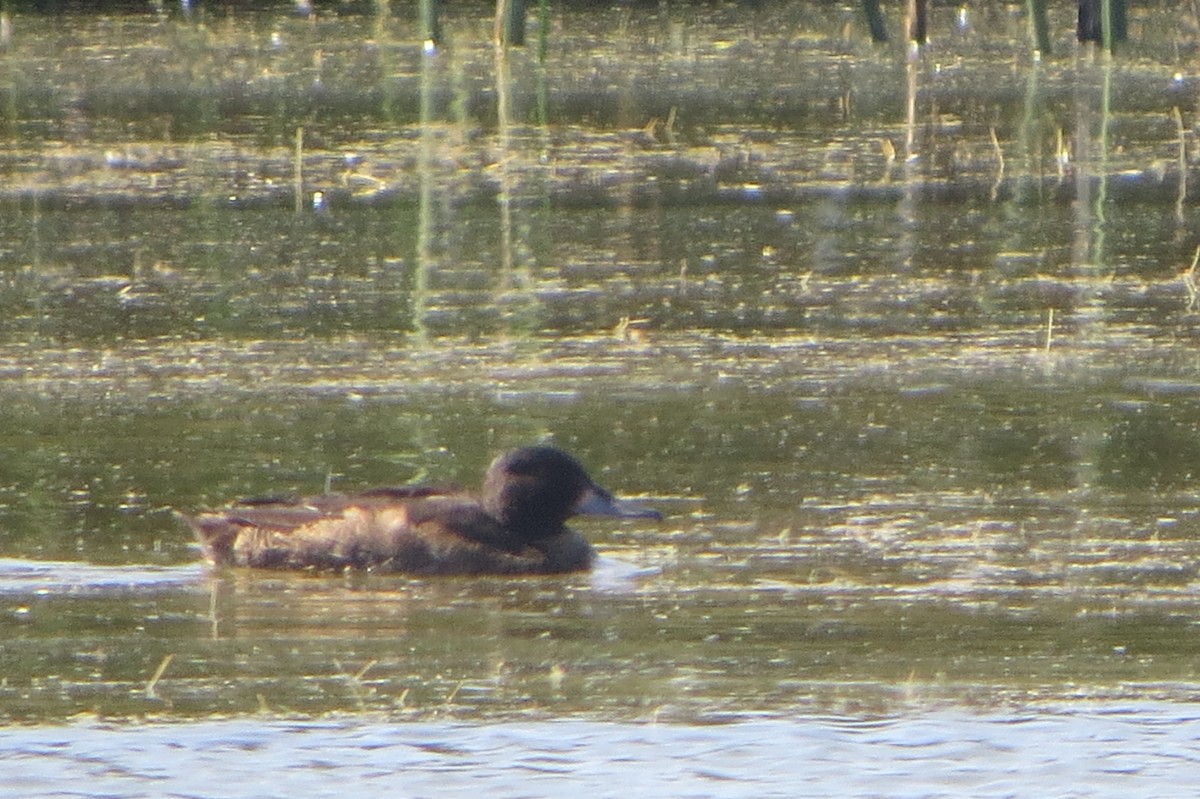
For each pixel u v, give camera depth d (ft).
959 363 95.14
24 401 88.02
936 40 224.74
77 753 48.34
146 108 184.24
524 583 64.90
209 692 53.26
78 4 250.98
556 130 171.73
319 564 66.95
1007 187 146.41
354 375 93.20
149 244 125.80
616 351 97.91
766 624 59.21
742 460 78.54
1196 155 160.04
